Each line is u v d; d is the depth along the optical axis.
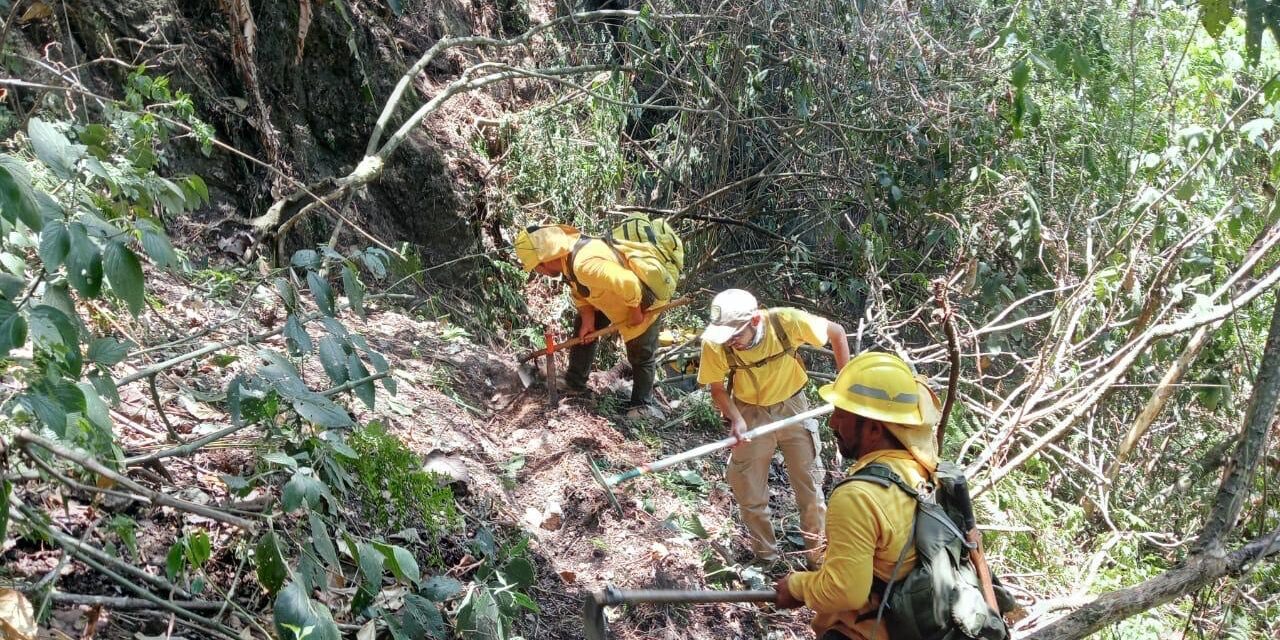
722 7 7.28
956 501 2.95
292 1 5.89
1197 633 4.41
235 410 2.60
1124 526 5.34
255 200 5.48
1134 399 6.27
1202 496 5.62
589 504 4.52
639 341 5.44
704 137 7.57
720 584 4.35
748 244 7.91
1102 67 6.57
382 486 3.49
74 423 2.25
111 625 2.54
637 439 5.30
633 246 5.20
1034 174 7.00
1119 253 6.21
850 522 2.75
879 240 6.76
